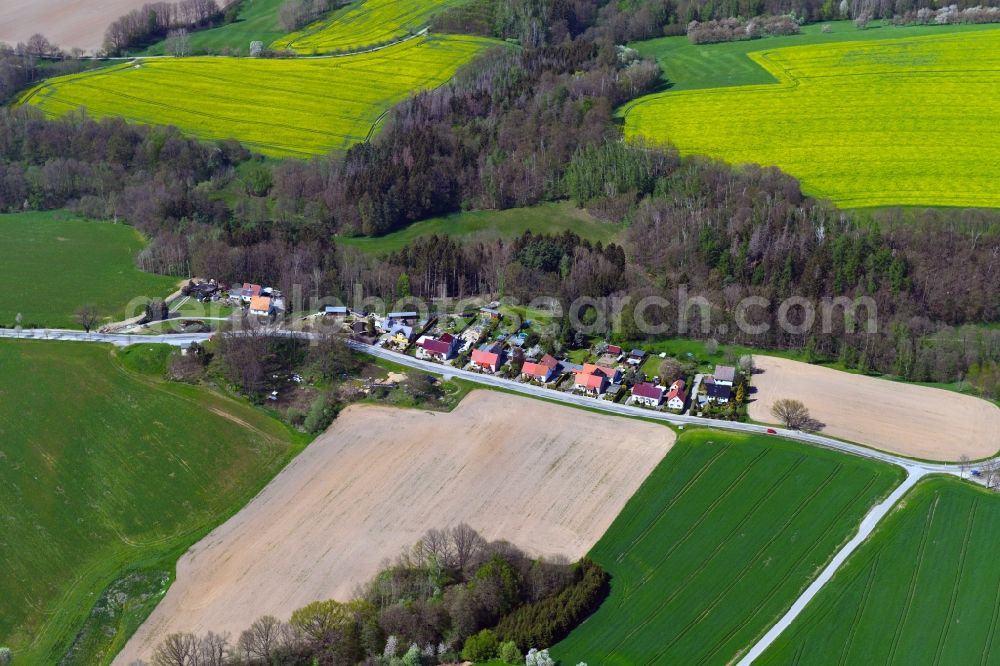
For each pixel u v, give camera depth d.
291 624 150.25
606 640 150.38
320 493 182.12
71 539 174.00
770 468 184.25
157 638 154.88
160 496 183.00
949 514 173.25
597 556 166.12
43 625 158.75
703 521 172.88
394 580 157.25
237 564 167.25
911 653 148.25
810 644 149.50
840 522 172.12
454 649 149.25
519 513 175.50
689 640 150.50
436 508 177.12
